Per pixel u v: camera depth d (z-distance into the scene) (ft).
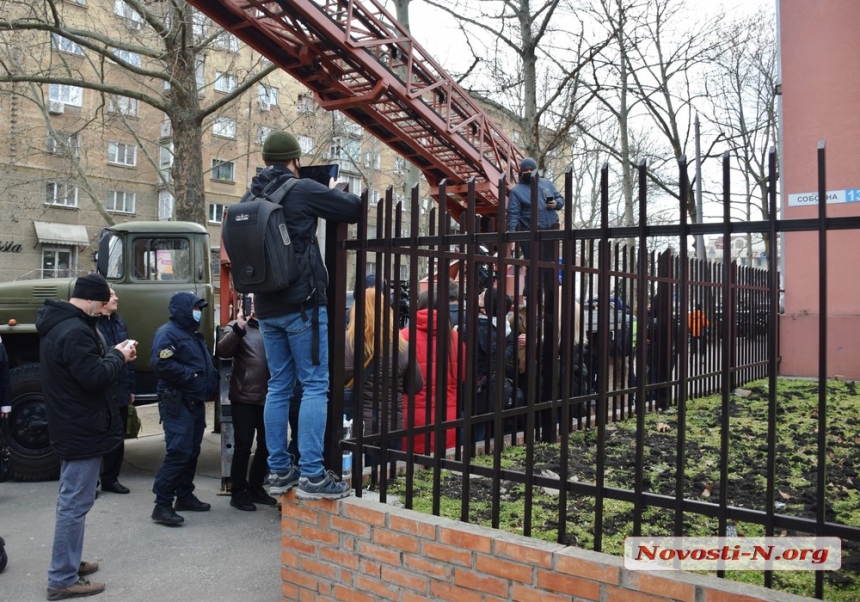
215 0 31.40
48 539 17.31
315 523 11.19
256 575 14.74
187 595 13.69
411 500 10.50
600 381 8.63
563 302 9.11
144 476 24.23
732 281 23.49
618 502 11.41
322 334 11.21
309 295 10.98
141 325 25.08
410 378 10.59
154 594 13.75
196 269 25.79
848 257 26.73
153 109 104.27
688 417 18.63
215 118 67.87
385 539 10.16
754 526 9.96
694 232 8.04
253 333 19.44
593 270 16.65
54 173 94.02
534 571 8.49
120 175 102.73
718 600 7.13
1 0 47.09
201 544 16.67
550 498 11.84
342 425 11.92
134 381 24.30
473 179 10.35
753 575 8.20
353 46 33.35
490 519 10.64
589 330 17.21
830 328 26.66
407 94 36.04
